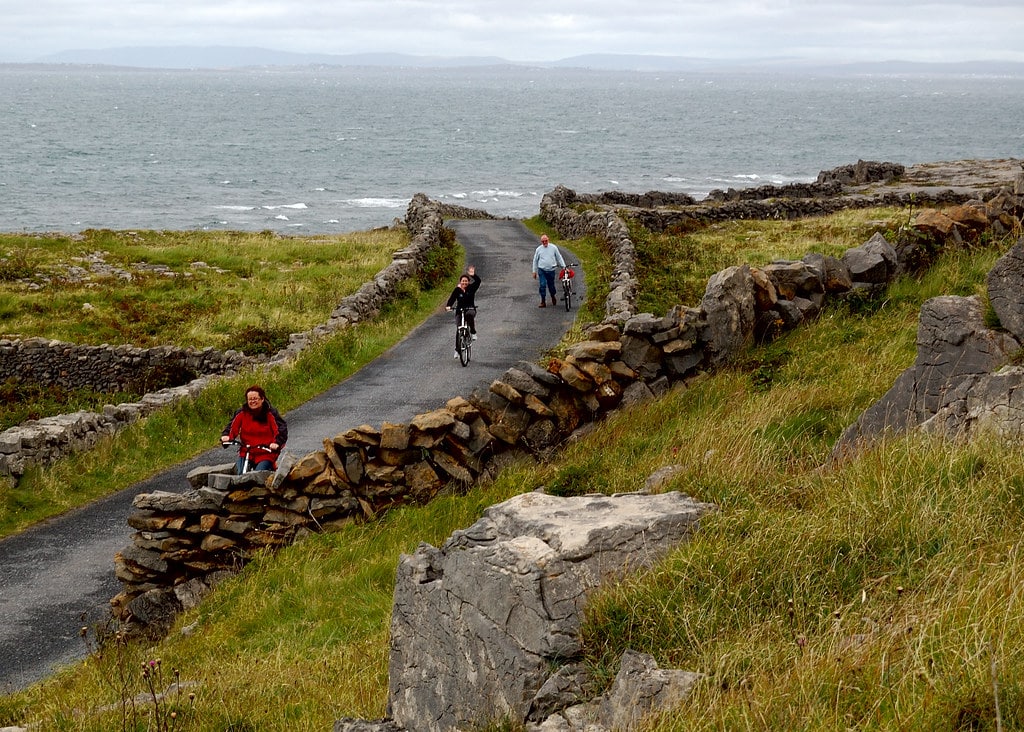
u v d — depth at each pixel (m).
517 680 5.32
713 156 162.50
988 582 5.23
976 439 7.20
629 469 10.20
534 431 11.70
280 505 11.30
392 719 6.49
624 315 19.19
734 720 4.45
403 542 10.48
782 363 12.85
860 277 15.00
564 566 5.65
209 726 7.18
